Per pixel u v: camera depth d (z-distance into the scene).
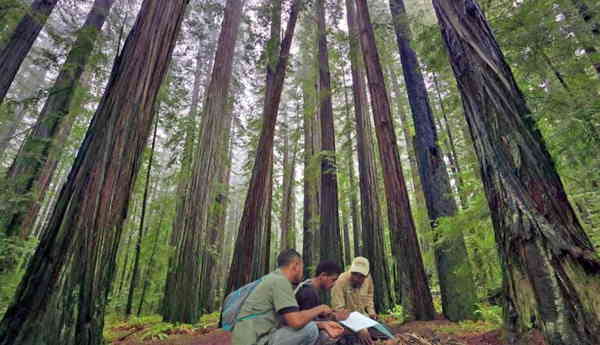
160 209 12.97
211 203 11.57
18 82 12.54
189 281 6.56
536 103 3.28
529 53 3.77
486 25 2.62
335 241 7.79
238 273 5.77
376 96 5.66
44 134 7.17
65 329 2.12
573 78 3.78
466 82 2.58
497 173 2.13
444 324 3.99
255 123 13.60
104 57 7.72
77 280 2.27
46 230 2.33
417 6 12.38
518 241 1.87
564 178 3.53
